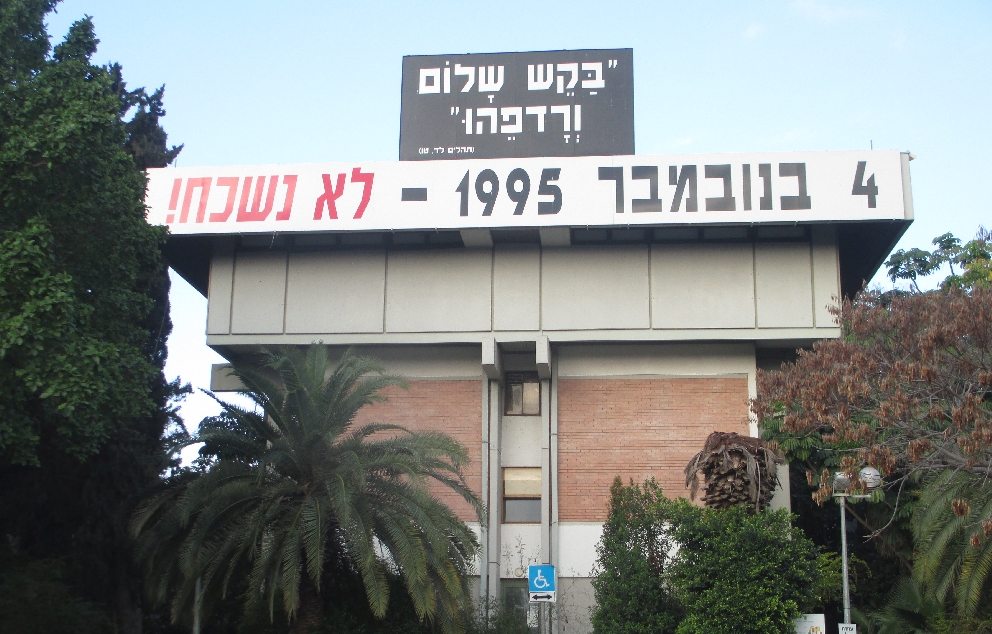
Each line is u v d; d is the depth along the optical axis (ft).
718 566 79.66
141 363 71.10
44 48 72.02
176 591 78.33
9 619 71.87
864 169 94.07
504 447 101.65
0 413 61.82
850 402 69.67
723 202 93.91
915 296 76.95
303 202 96.84
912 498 92.02
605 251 99.19
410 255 100.53
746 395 99.19
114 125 73.72
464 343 98.84
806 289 96.78
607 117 106.22
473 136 106.83
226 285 100.89
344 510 70.54
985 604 77.77
